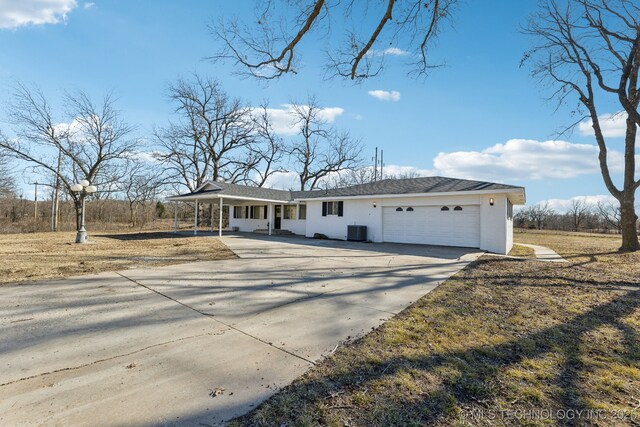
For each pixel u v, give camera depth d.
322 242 15.29
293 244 14.05
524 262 9.34
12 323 3.71
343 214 17.25
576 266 8.79
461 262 9.11
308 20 5.91
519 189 11.78
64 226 26.11
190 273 6.94
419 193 14.16
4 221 28.00
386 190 16.14
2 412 2.02
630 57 12.35
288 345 3.21
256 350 3.08
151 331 3.54
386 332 3.59
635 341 3.46
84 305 4.48
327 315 4.20
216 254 10.36
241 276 6.71
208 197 17.73
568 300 5.14
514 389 2.44
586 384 2.54
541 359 2.98
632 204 13.48
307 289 5.65
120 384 2.41
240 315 4.16
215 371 2.64
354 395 2.31
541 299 5.17
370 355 2.99
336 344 3.25
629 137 13.48
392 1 5.66
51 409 2.07
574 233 31.44
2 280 5.99
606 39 13.58
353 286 5.93
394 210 15.41
